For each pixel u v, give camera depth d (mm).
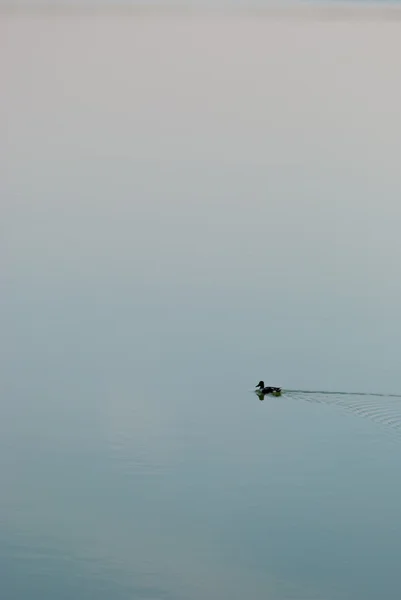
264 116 116125
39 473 35375
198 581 28594
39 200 77438
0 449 37312
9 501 33281
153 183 84062
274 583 28797
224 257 63750
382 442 38000
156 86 135625
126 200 78250
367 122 111750
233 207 76625
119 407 41219
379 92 131500
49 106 121250
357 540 31156
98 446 37438
